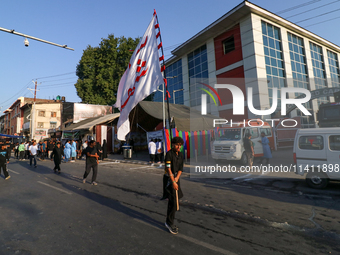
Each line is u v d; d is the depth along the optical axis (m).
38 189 6.42
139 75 10.62
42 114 35.91
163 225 3.64
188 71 25.77
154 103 15.96
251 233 3.33
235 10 18.11
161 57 9.18
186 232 3.36
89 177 8.59
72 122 30.88
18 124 44.06
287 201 4.96
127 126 11.76
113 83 31.28
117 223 3.72
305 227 3.54
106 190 6.22
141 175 8.84
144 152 21.91
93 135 19.64
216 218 3.97
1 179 8.27
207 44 22.81
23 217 4.04
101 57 31.73
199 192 5.88
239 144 9.92
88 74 31.45
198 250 2.79
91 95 31.39
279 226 3.59
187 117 14.18
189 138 13.38
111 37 31.84
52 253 2.73
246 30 18.66
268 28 19.23
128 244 2.96
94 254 2.69
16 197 5.51
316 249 2.84
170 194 3.43
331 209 4.36
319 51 23.39
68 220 3.87
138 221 3.82
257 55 17.94
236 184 6.80
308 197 5.23
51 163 14.62
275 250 2.81
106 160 15.76
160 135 14.14
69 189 6.38
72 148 16.08
